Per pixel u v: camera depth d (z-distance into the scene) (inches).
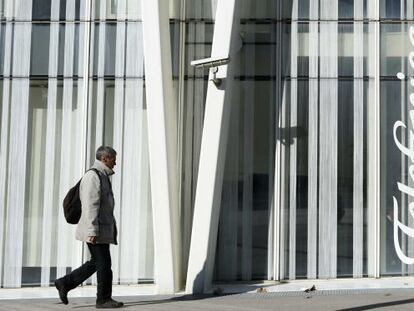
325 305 311.6
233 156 394.3
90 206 294.7
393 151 400.2
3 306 324.5
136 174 392.5
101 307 307.1
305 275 392.8
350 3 401.7
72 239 391.9
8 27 397.7
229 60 348.8
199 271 356.8
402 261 398.6
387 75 401.4
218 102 356.2
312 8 400.5
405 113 400.8
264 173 394.6
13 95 396.2
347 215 396.2
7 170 393.1
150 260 390.3
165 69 357.1
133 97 395.5
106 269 305.3
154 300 336.5
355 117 398.6
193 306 313.0
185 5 396.8
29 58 397.1
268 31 399.5
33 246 391.9
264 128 396.2
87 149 394.3
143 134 394.3
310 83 398.6
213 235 360.2
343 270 394.9
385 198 398.6
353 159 397.4
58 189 393.7
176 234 364.8
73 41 397.7
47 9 398.6
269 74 398.3
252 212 393.1
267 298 339.0
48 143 394.6
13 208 391.9
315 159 396.2
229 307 308.7
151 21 354.9
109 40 397.4
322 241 394.0
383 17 401.7
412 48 401.7
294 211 393.4
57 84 396.5
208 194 356.2
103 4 398.3
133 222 390.6
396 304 312.3
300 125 396.8
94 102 395.9
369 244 396.8
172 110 364.8
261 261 392.2
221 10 357.4
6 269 389.7
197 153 390.3
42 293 372.5
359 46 400.5
